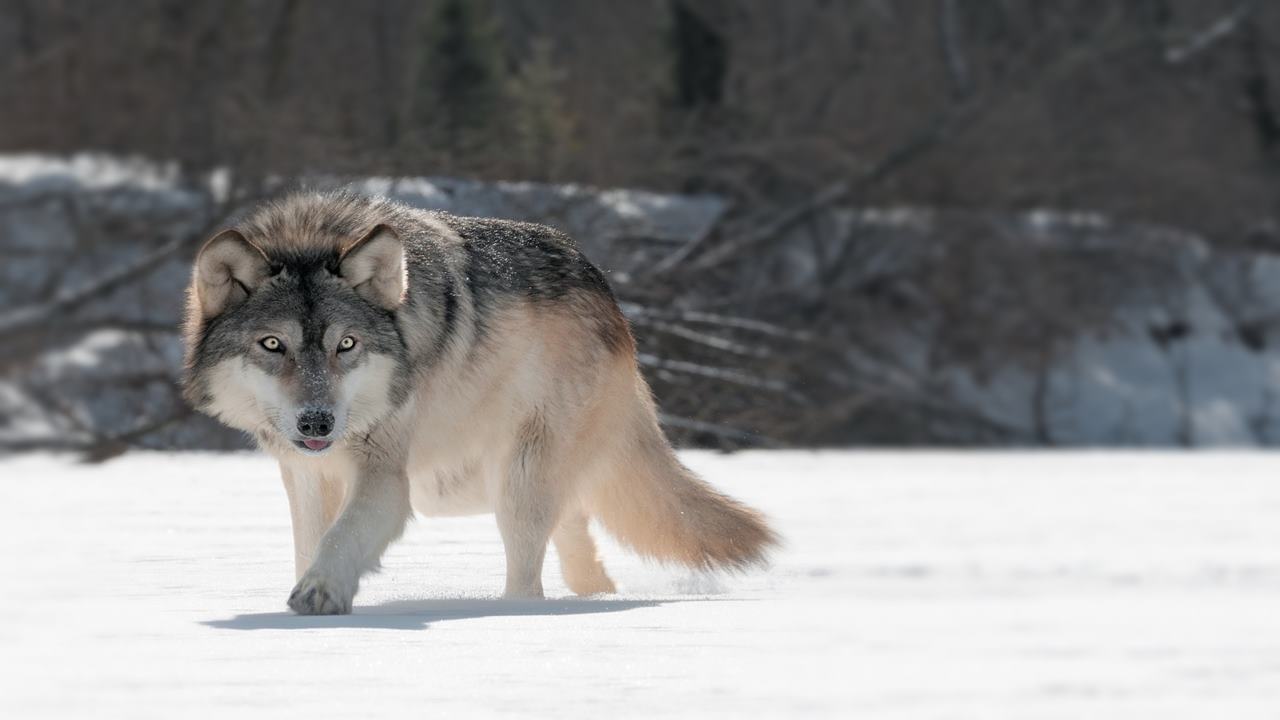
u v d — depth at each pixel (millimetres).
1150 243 125875
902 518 48375
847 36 124375
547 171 69750
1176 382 119938
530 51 126000
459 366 27547
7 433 75250
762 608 26969
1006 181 121625
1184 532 47125
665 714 17016
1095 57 128000
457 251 28062
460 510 30000
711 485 31328
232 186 81062
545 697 17672
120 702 17172
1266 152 136375
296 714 16516
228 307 25156
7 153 100062
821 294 106812
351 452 25953
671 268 66688
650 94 103062
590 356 29625
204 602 26031
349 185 32125
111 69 102062
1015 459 81812
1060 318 118438
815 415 78062
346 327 24875
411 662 19734
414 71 102312
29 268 89812
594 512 30828
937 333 113750
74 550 32531
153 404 75562
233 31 103750
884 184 116125
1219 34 135375
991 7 132125
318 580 24531
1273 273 128500
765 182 107312
